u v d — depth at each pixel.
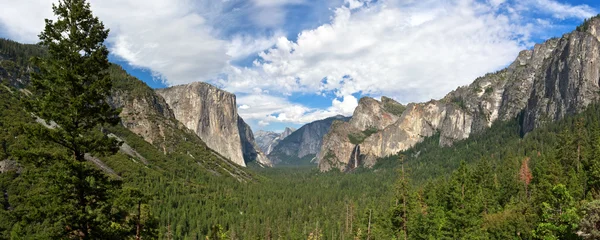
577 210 39.12
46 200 26.81
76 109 27.95
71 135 28.34
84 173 28.38
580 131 98.44
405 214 72.06
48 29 28.17
